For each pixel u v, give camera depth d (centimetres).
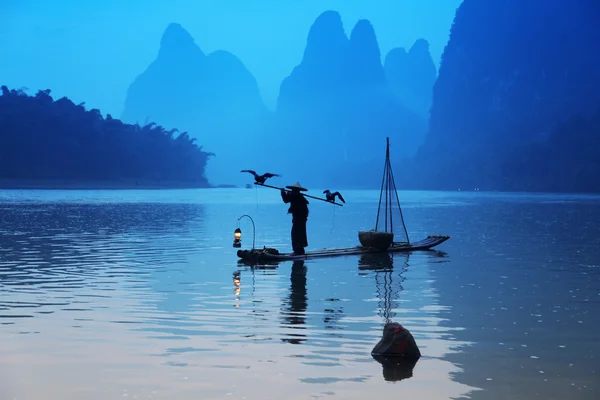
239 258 2081
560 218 4872
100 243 2619
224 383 752
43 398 703
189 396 709
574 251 2353
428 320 1112
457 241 2812
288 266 1873
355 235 3142
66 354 877
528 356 876
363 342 948
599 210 6400
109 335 989
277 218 4628
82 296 1347
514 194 16925
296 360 850
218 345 928
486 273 1723
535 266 1888
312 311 1188
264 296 1353
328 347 919
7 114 19862
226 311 1186
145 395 712
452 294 1381
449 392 722
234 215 5019
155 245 2539
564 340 967
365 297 1341
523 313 1177
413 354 871
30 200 8394
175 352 888
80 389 731
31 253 2223
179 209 6119
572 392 721
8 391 725
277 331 1020
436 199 11075
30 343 938
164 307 1225
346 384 749
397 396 709
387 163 2391
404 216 5141
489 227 3803
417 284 1527
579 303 1278
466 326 1063
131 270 1778
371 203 8756
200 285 1501
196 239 2828
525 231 3462
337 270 1777
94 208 6122
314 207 7225
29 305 1243
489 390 728
